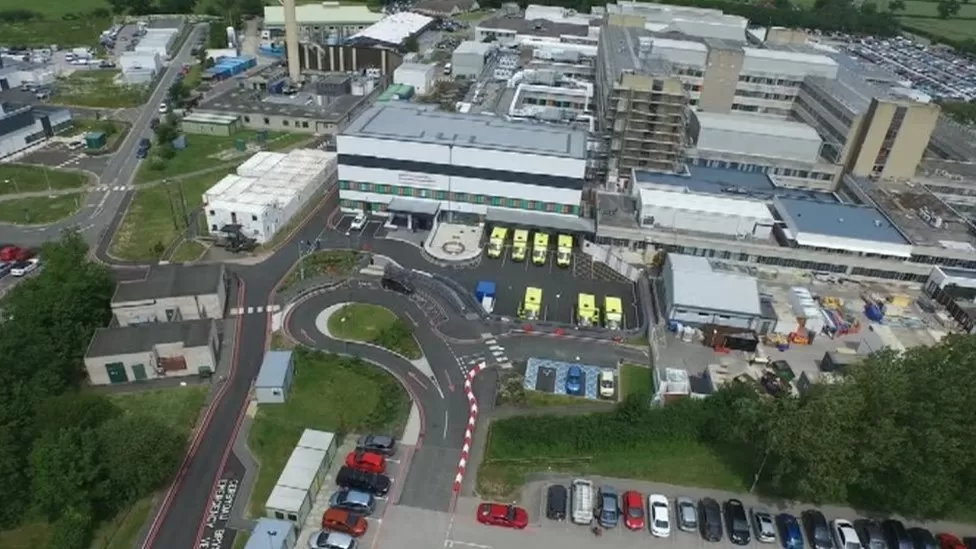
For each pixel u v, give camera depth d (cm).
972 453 5912
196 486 6253
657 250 10581
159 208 11594
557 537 6006
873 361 6519
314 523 5988
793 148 13050
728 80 15475
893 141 12056
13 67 17612
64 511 5631
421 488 6369
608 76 14688
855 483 6338
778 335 8619
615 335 8669
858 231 10294
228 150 14312
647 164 12769
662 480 6656
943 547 6091
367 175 11262
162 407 7150
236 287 9350
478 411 7331
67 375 7362
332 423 7050
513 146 10981
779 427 6084
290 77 18838
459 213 11462
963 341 6581
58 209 11388
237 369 7788
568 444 6906
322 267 9862
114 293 8394
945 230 10506
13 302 7975
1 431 5956
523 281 9944
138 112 16488
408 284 9406
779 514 6334
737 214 10419
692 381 7681
